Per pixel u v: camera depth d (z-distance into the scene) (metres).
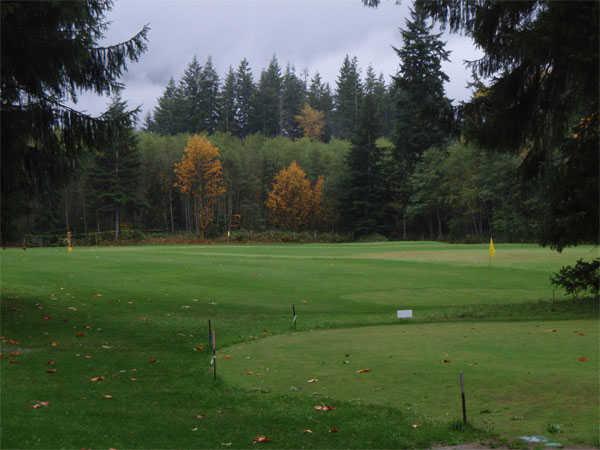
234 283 24.00
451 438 5.90
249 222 89.19
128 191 74.75
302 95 149.12
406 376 8.23
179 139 92.31
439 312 16.69
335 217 88.44
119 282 23.39
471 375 8.06
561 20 14.93
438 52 66.12
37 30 15.30
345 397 7.48
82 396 8.12
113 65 16.62
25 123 15.85
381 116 125.88
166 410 7.39
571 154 17.12
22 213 17.75
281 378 8.62
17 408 7.36
